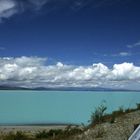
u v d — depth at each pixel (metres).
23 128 36.91
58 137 18.42
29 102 176.88
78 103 122.44
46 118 56.22
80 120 45.62
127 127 14.99
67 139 16.94
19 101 191.38
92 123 18.12
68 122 44.09
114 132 14.91
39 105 136.00
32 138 20.23
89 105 80.56
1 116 69.69
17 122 49.59
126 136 13.89
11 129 35.16
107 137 14.53
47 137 20.16
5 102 184.50
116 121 16.75
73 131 18.84
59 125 40.69
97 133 15.58
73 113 65.25
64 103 138.62
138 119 15.91
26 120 53.38
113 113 18.58
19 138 20.28
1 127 39.94
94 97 137.12
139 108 18.89
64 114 64.69
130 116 16.98
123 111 18.80
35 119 54.66
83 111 65.00
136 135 5.89
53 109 98.44
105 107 18.92
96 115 18.50
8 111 97.44
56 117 57.72
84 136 16.05
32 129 34.22
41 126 40.38
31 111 93.50
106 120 17.73
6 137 20.39
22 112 89.12
